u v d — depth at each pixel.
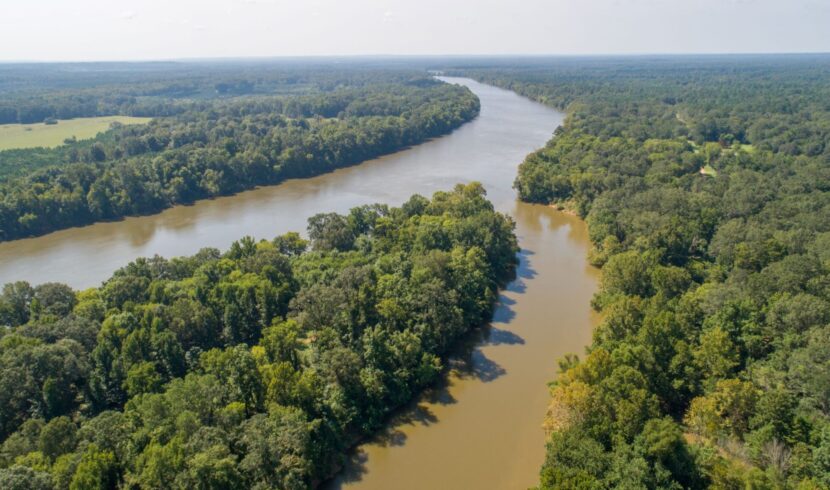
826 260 116.25
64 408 85.56
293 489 71.56
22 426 77.06
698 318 101.38
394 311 104.19
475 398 98.81
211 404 77.50
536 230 186.88
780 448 68.88
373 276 117.31
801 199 168.25
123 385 86.06
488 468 83.00
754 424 75.25
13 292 110.38
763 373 83.81
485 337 118.56
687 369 87.56
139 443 70.56
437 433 90.38
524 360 110.00
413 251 137.12
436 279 114.25
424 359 101.19
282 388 82.25
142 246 173.75
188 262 128.25
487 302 125.31
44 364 84.75
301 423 76.38
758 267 123.31
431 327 108.69
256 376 83.88
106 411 77.25
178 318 100.12
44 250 171.00
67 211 194.25
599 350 86.75
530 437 89.06
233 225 191.38
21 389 81.50
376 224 156.38
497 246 148.12
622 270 123.44
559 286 142.38
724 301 99.81
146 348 93.19
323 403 86.75
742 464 71.19
